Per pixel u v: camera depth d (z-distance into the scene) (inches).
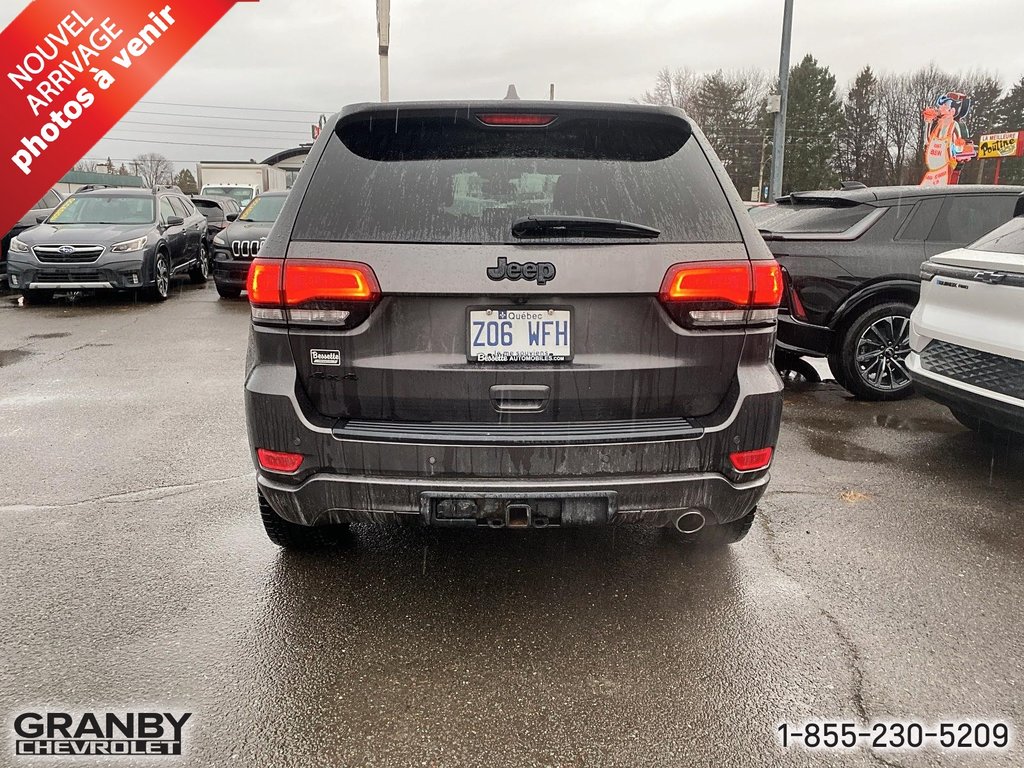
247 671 92.0
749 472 94.6
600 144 100.2
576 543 126.6
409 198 92.4
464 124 100.0
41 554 121.2
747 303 92.4
